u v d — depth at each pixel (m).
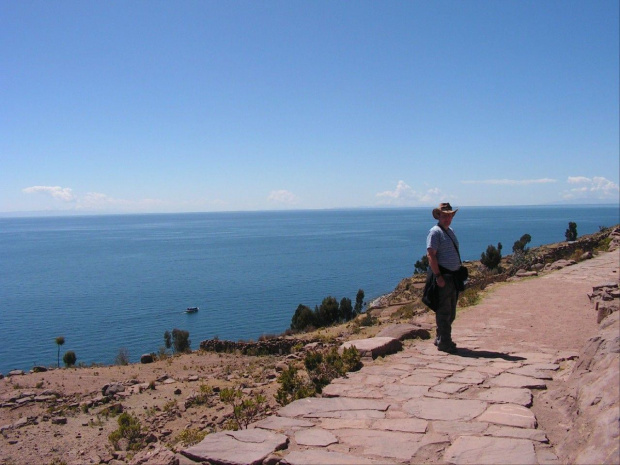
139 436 9.81
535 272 20.03
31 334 50.12
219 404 10.94
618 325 7.29
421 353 9.45
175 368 18.30
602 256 24.53
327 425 5.67
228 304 63.84
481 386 6.96
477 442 4.95
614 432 4.01
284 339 21.81
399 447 4.94
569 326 11.23
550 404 6.09
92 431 11.12
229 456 4.93
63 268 116.44
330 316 32.97
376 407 6.23
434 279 9.45
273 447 5.07
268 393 10.41
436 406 6.15
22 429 11.49
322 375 8.14
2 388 15.98
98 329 51.69
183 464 4.96
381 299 38.59
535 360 8.38
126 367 19.36
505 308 13.76
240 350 21.31
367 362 8.91
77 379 17.12
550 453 4.64
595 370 5.94
